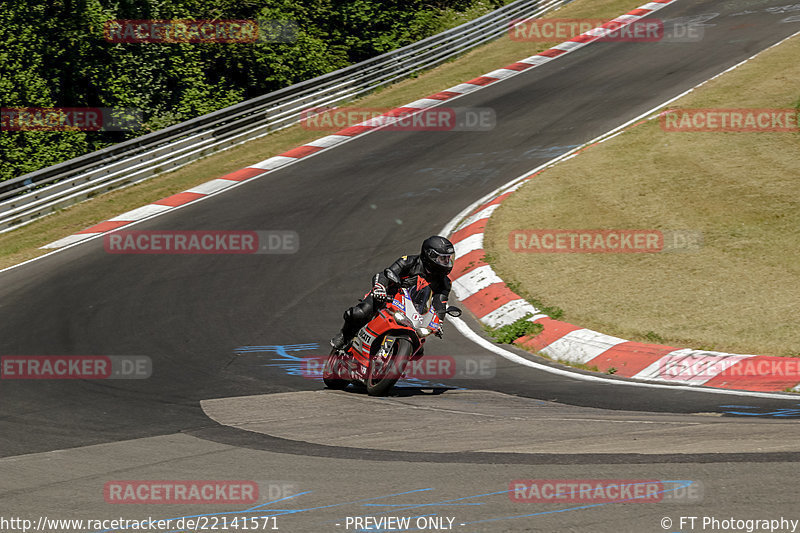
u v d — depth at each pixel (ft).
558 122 281.13
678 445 77.77
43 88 320.50
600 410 98.37
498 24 426.92
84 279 176.65
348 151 274.98
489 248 175.01
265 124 310.04
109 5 354.54
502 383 115.85
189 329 144.36
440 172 243.19
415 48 378.53
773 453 72.84
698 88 279.28
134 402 105.81
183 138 284.00
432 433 87.51
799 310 130.93
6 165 309.01
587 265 160.35
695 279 148.36
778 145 213.66
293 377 118.93
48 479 74.02
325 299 159.63
